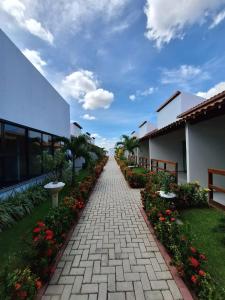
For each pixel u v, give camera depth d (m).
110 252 3.00
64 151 7.87
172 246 2.62
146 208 4.50
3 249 3.00
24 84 6.06
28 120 6.36
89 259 2.81
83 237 3.51
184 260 2.26
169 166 11.12
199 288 1.95
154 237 3.47
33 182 6.63
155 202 4.09
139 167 14.06
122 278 2.40
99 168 11.80
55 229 2.91
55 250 2.53
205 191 4.92
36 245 2.32
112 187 8.12
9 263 2.29
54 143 9.30
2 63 4.84
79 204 4.33
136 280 2.36
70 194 5.05
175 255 2.50
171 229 2.80
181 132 9.95
